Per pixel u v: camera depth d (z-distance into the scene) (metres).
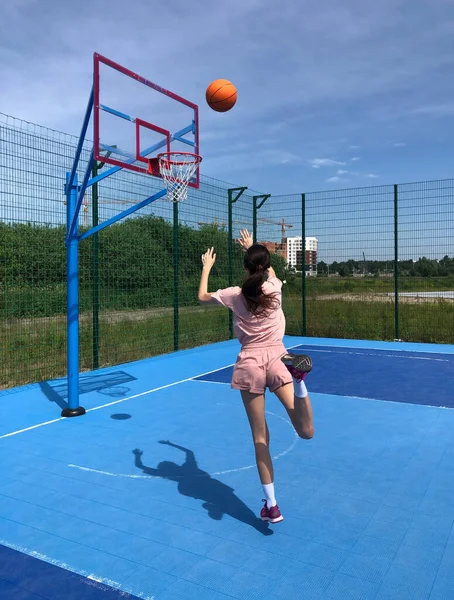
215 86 6.09
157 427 6.12
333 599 2.91
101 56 5.63
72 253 6.71
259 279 3.61
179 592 3.00
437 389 7.83
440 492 4.28
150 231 11.09
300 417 3.51
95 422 6.36
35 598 2.96
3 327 8.92
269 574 3.16
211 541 3.56
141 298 10.98
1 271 8.45
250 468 4.84
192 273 12.39
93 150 5.61
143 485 4.50
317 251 13.76
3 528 3.77
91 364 10.05
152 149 6.44
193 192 12.16
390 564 3.25
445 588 3.00
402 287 12.88
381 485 4.41
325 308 13.87
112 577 3.16
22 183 7.93
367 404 6.98
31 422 6.39
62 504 4.15
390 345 12.25
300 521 3.81
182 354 11.35
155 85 6.38
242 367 3.63
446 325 12.62
